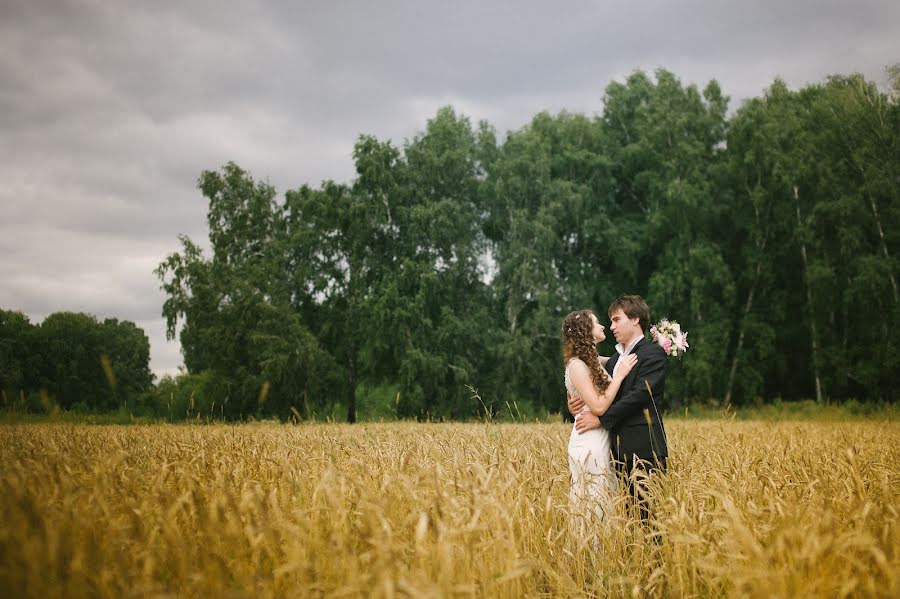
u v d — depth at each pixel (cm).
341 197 3784
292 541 280
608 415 501
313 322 3878
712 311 3588
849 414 2692
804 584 271
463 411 3425
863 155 3494
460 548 301
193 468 431
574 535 382
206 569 258
